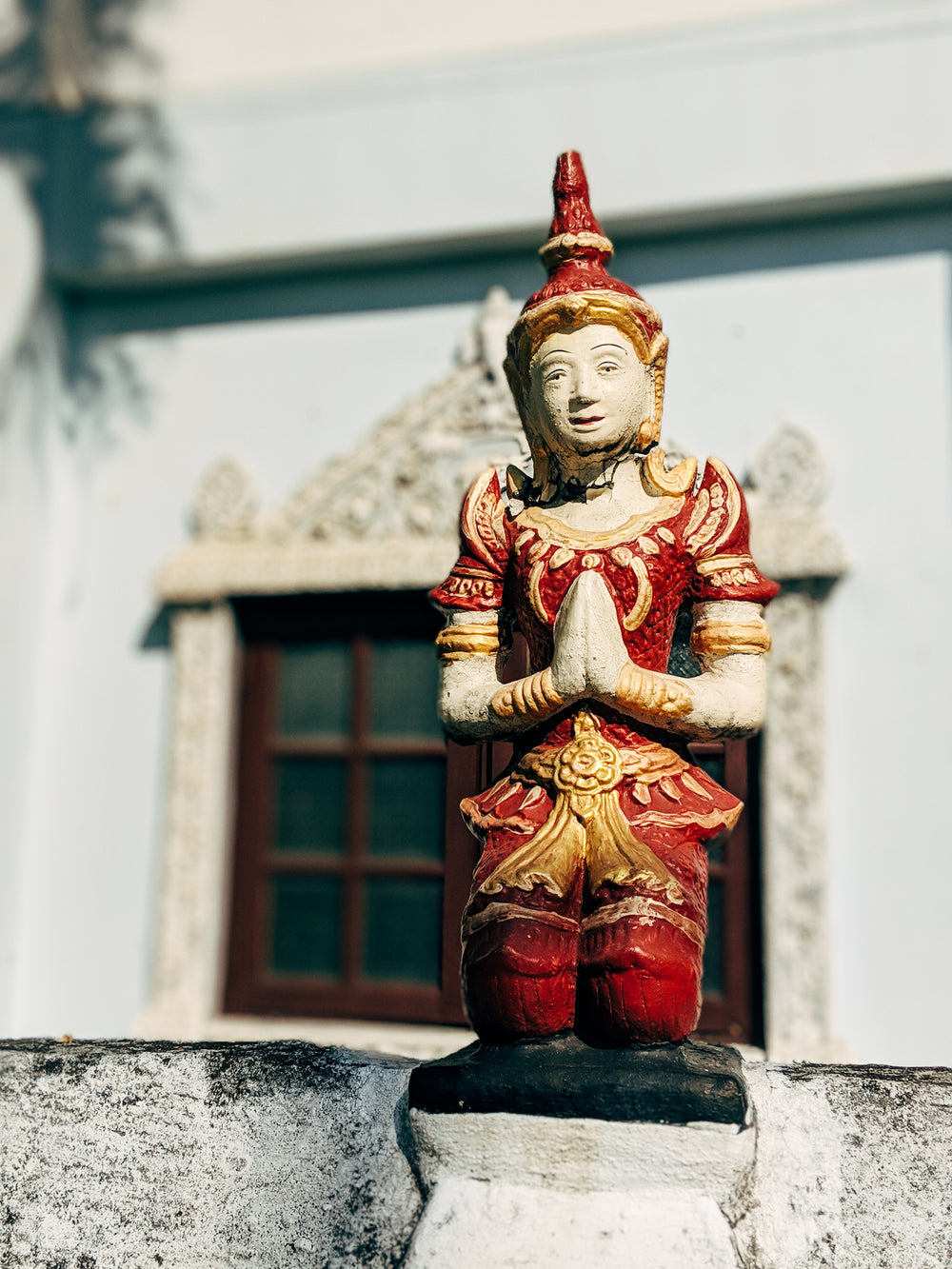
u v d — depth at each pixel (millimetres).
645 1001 1517
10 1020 4359
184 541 4625
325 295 4652
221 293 4762
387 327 4555
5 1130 1887
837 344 4082
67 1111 1874
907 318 4047
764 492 3977
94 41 4816
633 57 4273
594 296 1833
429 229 4371
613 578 1775
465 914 1654
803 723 3797
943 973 3645
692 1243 1457
